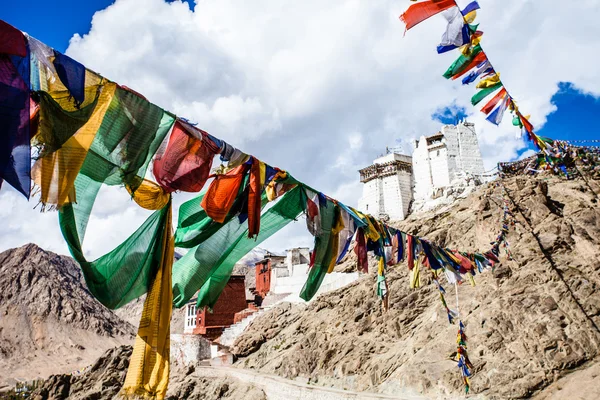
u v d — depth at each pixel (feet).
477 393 83.30
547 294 92.58
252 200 27.09
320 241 33.53
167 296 23.52
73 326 467.11
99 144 20.27
